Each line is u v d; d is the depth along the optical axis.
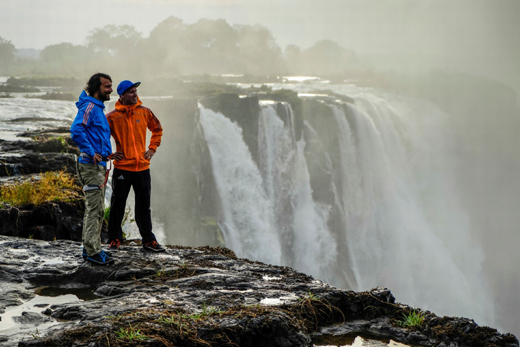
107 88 5.30
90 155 5.08
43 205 7.60
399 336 4.02
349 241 42.78
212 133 34.38
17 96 39.97
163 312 3.76
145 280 4.81
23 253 5.53
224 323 3.61
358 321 4.32
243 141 35.56
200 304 4.11
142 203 5.80
